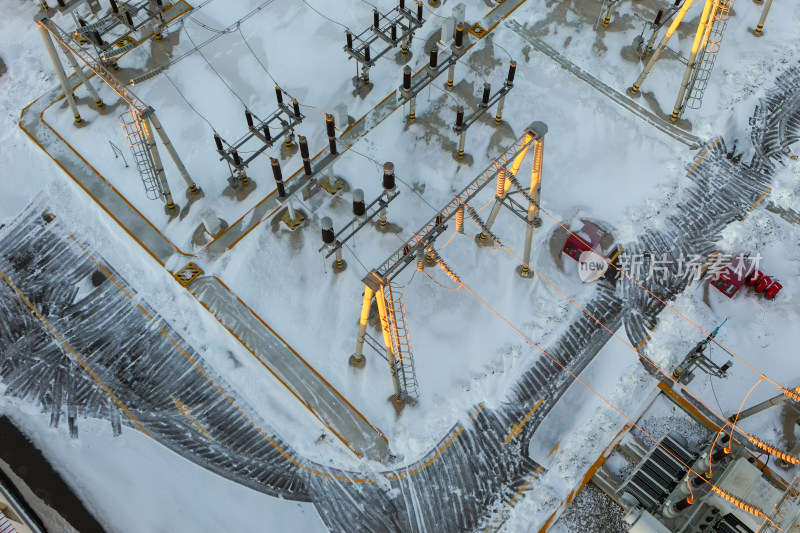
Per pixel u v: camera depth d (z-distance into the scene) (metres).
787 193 30.52
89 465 23.92
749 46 34.41
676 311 27.66
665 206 30.09
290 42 33.19
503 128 31.08
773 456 24.66
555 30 34.03
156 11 32.56
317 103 31.50
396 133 30.84
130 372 25.95
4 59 33.09
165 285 27.61
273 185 29.48
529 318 27.34
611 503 24.00
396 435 24.94
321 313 27.00
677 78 32.88
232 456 24.50
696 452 24.48
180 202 29.05
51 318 27.03
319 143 30.44
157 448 24.47
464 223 28.97
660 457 23.81
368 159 30.17
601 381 26.19
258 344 26.20
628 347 26.88
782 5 35.47
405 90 29.02
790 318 27.70
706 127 31.83
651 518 22.00
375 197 29.44
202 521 23.20
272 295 27.20
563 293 27.94
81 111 31.27
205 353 26.38
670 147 31.33
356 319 26.94
